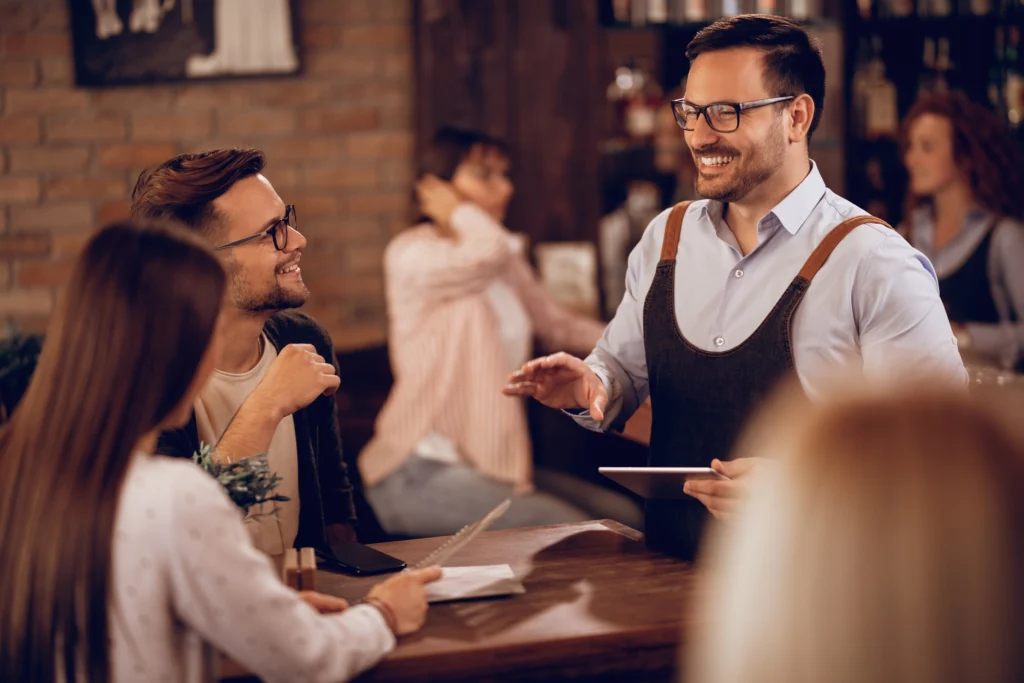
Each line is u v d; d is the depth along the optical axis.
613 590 1.80
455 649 1.55
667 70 5.03
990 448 0.85
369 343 4.97
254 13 4.71
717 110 1.95
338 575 1.91
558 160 4.86
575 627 1.63
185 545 1.32
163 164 2.11
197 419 2.09
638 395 2.31
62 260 4.79
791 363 1.97
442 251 4.27
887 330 1.91
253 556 1.38
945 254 4.06
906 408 0.89
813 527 0.89
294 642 1.37
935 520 0.84
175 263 1.42
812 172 2.07
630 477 1.84
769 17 2.01
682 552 2.01
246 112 4.80
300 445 2.20
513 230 4.88
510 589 1.78
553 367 2.02
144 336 1.38
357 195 4.91
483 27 4.77
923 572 0.84
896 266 1.92
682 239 2.16
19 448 1.41
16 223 4.75
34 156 4.73
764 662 0.91
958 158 3.97
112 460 1.36
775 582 0.91
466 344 4.27
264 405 1.97
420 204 4.47
